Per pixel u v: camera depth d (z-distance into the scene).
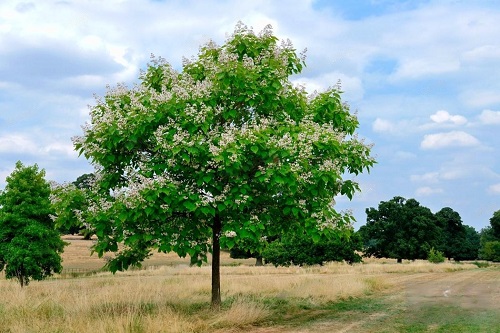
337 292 18.16
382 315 13.38
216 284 13.45
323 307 15.10
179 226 11.82
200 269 43.28
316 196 11.84
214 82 12.05
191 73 13.00
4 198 22.98
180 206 11.05
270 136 11.66
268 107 12.26
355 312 14.00
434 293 20.53
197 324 10.86
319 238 11.76
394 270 43.00
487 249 87.88
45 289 18.70
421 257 74.38
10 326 10.08
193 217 11.99
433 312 14.09
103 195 12.20
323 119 13.07
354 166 13.20
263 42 12.95
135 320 10.23
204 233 12.99
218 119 12.64
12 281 24.30
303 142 11.35
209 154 10.94
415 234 75.06
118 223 11.14
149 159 12.31
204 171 11.44
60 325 10.10
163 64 13.48
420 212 76.06
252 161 11.70
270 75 11.97
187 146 10.93
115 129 11.26
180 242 11.59
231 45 12.95
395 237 75.19
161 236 11.52
